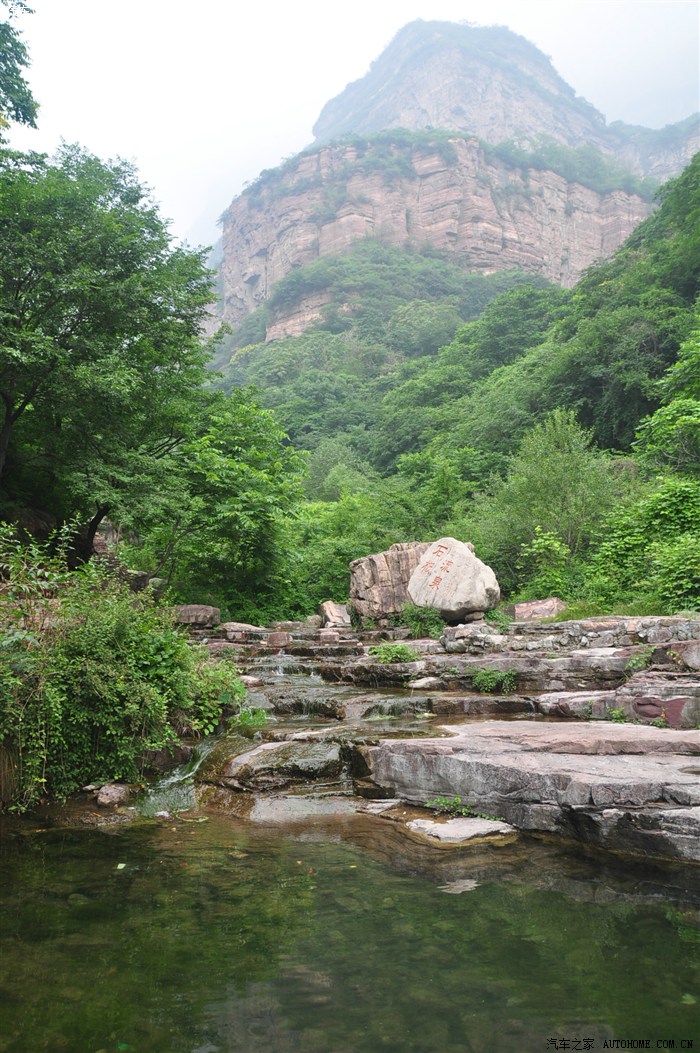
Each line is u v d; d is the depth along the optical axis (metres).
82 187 14.86
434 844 5.04
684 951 3.38
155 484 15.55
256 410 18.89
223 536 16.94
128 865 4.66
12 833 5.40
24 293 14.27
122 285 14.22
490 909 3.89
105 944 3.50
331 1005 2.94
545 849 4.91
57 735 6.21
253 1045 2.65
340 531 26.05
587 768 5.38
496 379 48.38
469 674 9.38
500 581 17.16
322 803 6.03
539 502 16.61
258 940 3.53
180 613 14.73
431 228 115.00
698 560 10.90
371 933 3.60
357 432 61.94
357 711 8.34
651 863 4.59
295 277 105.50
